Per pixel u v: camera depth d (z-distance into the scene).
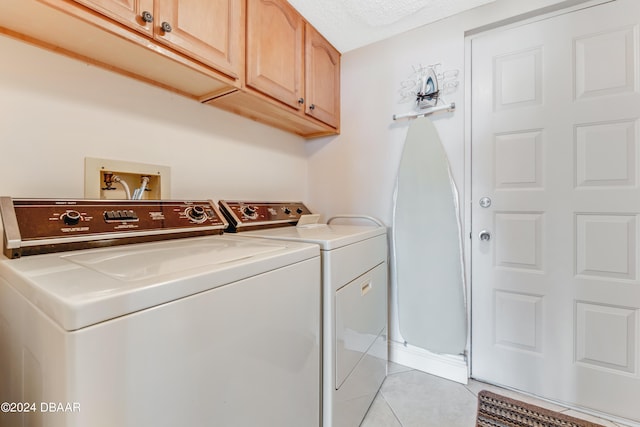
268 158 1.89
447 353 1.67
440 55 1.70
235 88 1.28
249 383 0.70
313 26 1.74
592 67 1.37
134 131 1.21
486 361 1.63
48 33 0.89
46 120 0.98
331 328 1.04
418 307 1.75
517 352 1.55
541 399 1.49
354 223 2.04
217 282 0.62
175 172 1.35
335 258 1.08
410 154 1.78
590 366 1.39
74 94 1.04
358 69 2.01
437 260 1.70
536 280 1.51
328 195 2.16
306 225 1.70
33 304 0.50
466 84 1.66
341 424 1.12
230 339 0.65
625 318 1.32
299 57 1.63
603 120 1.35
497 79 1.58
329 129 1.99
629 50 1.30
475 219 1.65
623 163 1.32
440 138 1.71
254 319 0.71
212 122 1.52
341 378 1.12
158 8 0.96
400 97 1.84
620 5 1.32
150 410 0.49
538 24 1.48
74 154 1.04
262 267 0.74
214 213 1.34
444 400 1.47
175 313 0.53
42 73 0.97
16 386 0.58
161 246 0.94
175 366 0.53
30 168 0.95
